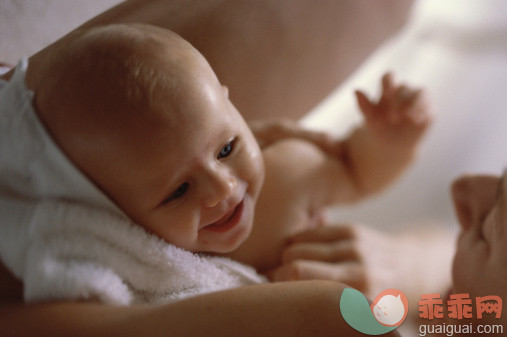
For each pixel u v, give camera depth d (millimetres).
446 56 987
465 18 1037
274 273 571
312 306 280
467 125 859
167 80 378
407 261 586
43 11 512
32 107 375
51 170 382
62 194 390
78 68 375
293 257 577
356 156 763
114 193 388
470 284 420
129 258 399
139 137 368
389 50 1024
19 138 376
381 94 707
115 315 308
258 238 608
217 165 405
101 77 370
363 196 799
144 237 404
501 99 887
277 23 665
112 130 366
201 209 406
